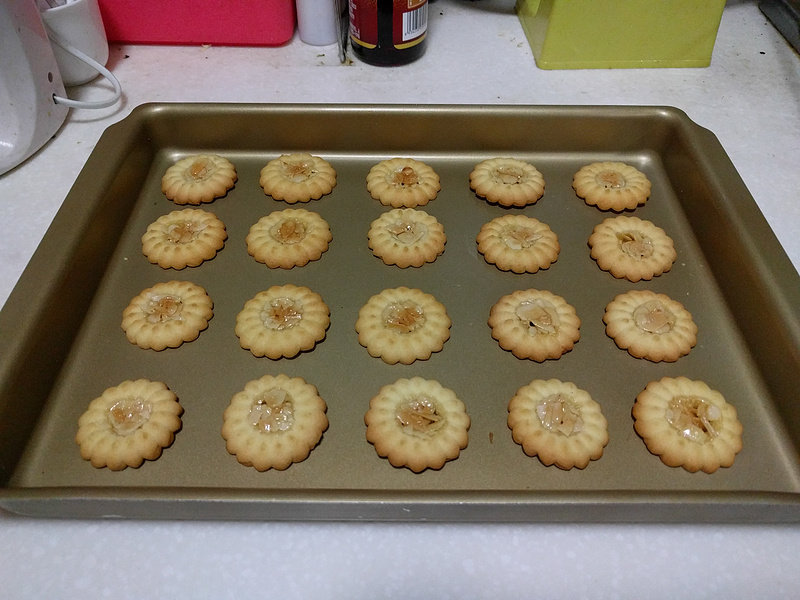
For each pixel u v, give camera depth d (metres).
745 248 0.32
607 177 0.39
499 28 0.50
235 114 0.39
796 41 0.48
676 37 0.44
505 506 0.23
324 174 0.40
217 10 0.44
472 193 0.40
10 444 0.27
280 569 0.23
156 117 0.39
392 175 0.40
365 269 0.36
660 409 0.29
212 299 0.34
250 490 0.23
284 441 0.28
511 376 0.31
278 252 0.36
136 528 0.24
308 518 0.24
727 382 0.31
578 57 0.45
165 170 0.41
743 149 0.41
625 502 0.23
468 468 0.28
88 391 0.30
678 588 0.23
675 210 0.39
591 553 0.24
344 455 0.28
